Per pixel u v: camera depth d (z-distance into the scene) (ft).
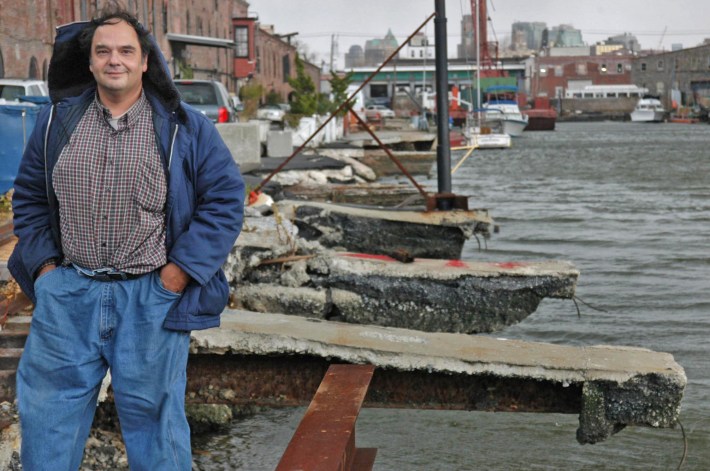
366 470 14.65
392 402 19.51
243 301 29.12
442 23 44.45
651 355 19.69
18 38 103.04
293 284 29.66
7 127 32.94
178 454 12.64
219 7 238.48
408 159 107.96
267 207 39.60
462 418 24.11
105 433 19.24
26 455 12.45
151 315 12.25
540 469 20.86
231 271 29.04
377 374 19.49
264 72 298.76
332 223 40.11
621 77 572.92
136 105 12.40
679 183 107.96
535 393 19.07
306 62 382.83
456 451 21.84
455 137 204.74
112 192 12.17
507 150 199.52
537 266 30.25
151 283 12.34
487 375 18.92
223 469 20.34
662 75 559.38
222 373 19.92
